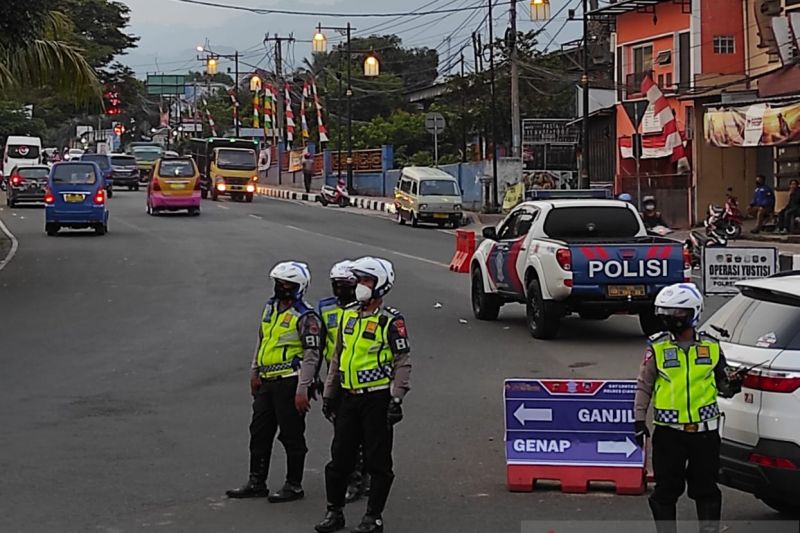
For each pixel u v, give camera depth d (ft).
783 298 24.35
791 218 106.83
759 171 127.24
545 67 199.00
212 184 186.29
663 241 54.29
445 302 68.64
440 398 40.32
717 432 22.36
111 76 272.92
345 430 24.88
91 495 27.94
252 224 132.46
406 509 26.78
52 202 110.52
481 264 61.36
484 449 32.91
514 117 160.97
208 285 75.72
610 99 179.01
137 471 30.37
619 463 28.35
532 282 54.75
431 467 30.83
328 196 185.57
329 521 24.97
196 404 39.60
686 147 130.41
